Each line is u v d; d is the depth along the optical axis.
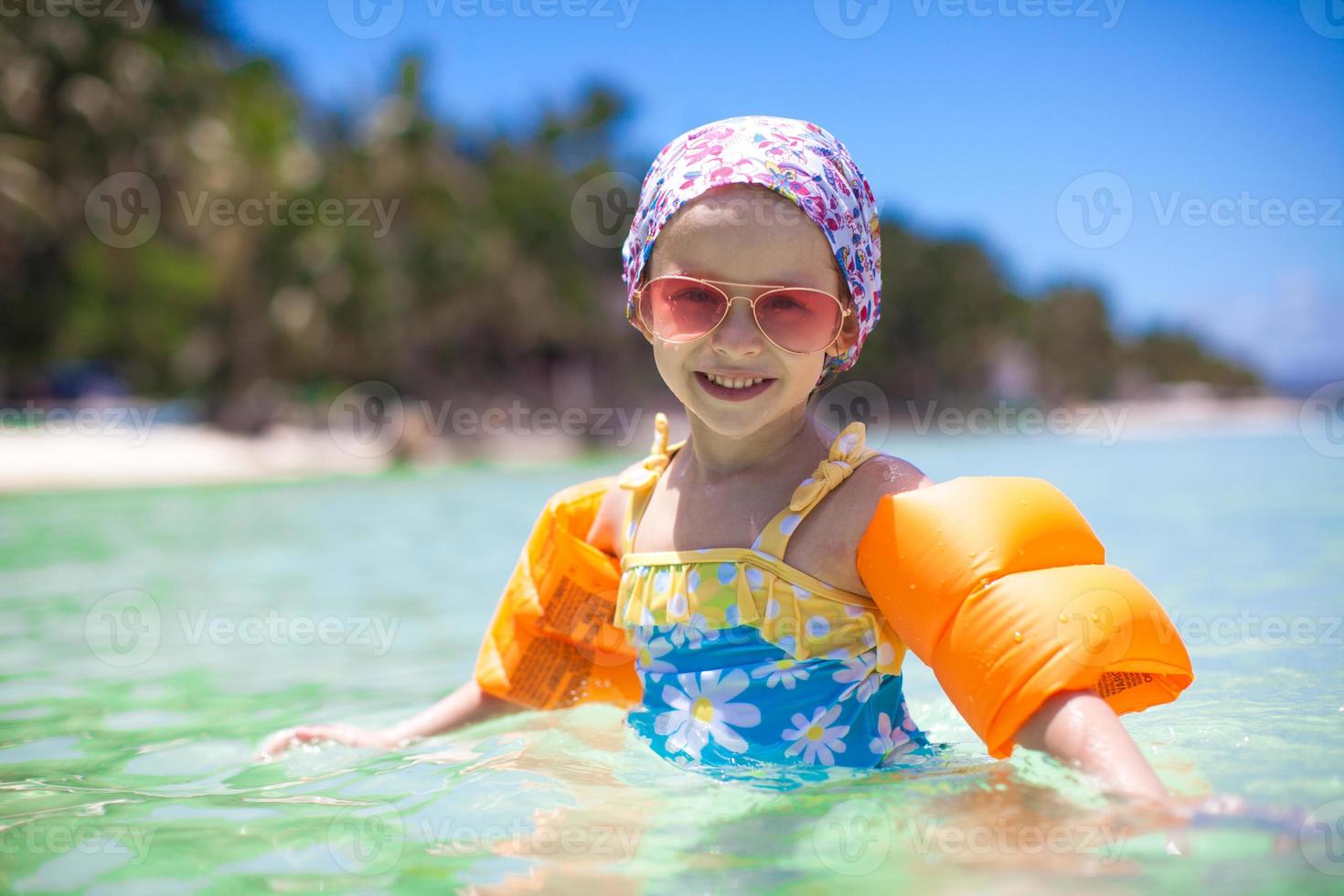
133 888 1.58
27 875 1.63
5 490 13.09
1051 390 44.38
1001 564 1.93
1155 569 4.93
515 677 2.57
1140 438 22.67
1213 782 1.82
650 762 2.11
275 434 21.41
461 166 29.70
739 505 2.19
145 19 24.52
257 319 24.77
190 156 24.12
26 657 3.73
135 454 16.47
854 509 2.11
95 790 2.13
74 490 13.37
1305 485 9.57
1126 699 2.08
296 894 1.54
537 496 11.48
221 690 3.20
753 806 1.82
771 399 2.09
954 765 2.05
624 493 2.45
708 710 2.12
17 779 2.22
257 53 26.12
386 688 3.22
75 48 23.56
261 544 7.25
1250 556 5.28
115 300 24.47
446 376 29.44
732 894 1.49
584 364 32.41
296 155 25.00
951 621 1.95
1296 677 2.75
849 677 2.10
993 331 44.28
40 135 23.84
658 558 2.21
